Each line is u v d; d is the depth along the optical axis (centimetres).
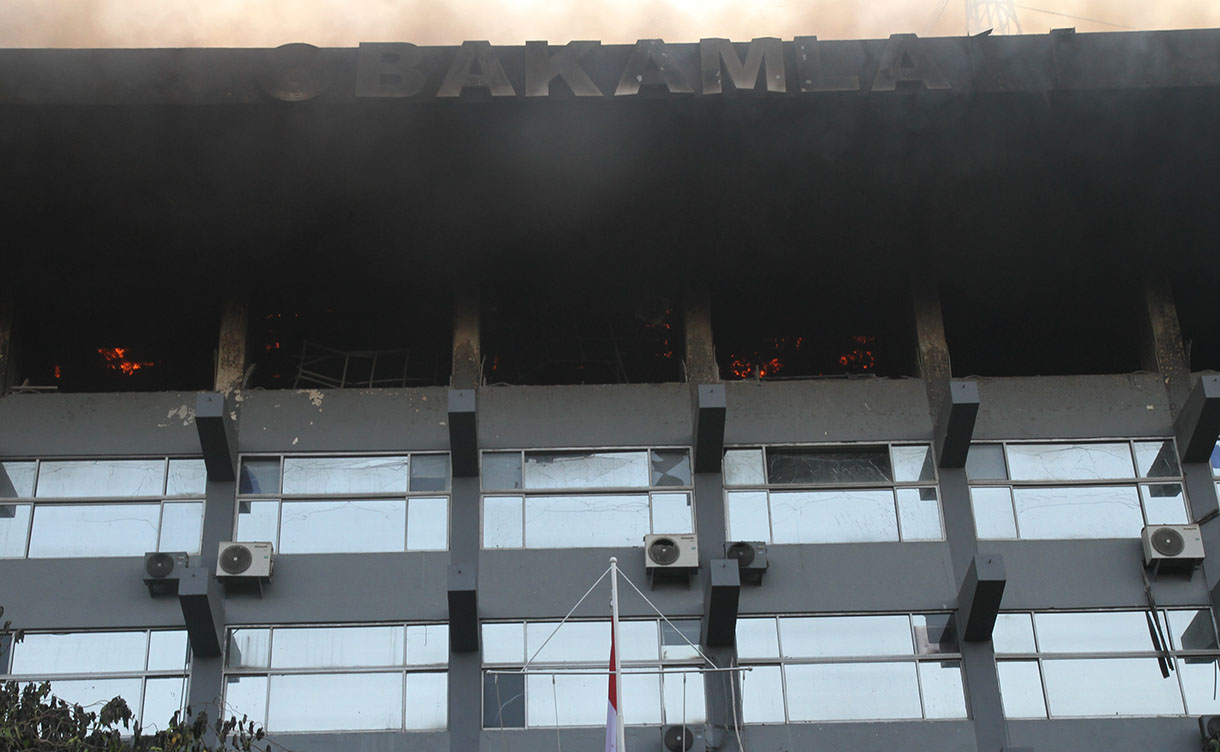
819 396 3172
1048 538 3025
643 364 3425
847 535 3025
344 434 3108
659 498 3056
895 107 2933
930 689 2867
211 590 2873
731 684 2858
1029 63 2914
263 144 2967
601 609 2928
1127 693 2867
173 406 3147
